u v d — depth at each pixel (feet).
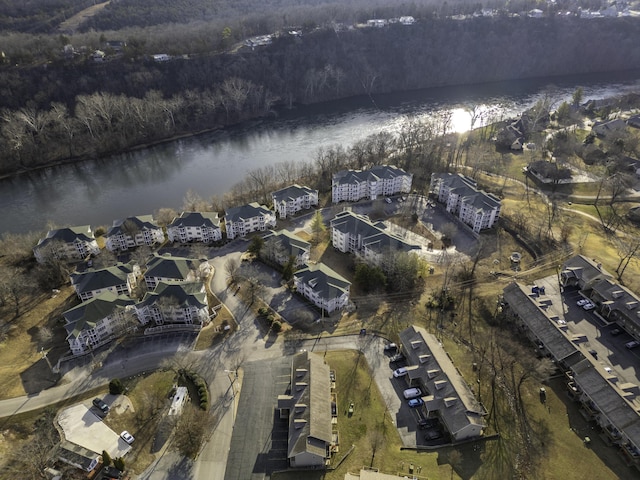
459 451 385.29
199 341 509.35
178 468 379.35
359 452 386.32
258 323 535.60
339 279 563.48
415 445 393.29
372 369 469.16
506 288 557.33
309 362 449.48
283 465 380.17
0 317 546.67
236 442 399.65
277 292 589.32
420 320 535.19
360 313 549.95
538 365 449.89
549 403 428.97
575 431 403.34
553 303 552.82
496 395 435.12
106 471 372.58
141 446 396.98
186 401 436.76
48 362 464.65
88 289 563.48
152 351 497.87
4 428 413.59
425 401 416.67
